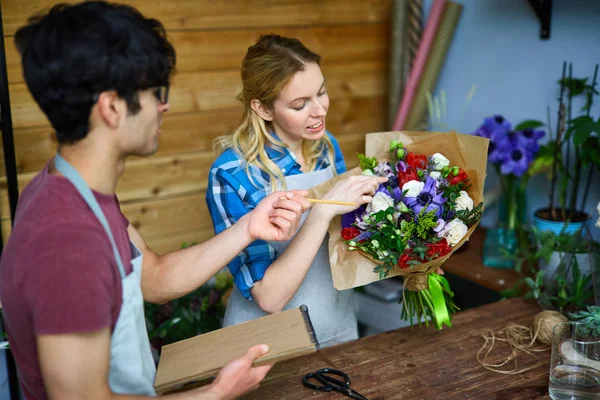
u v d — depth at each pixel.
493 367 1.51
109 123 0.96
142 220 2.61
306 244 1.52
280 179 1.69
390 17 2.98
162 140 2.57
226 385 1.05
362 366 1.54
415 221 1.47
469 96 2.65
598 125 1.99
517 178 2.46
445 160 1.57
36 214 0.92
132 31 0.93
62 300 0.87
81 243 0.90
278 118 1.62
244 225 1.35
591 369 1.31
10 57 2.24
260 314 1.74
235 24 2.62
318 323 1.82
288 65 1.54
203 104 2.62
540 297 1.82
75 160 0.98
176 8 2.48
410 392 1.41
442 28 2.80
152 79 0.96
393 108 2.96
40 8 2.25
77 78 0.90
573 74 2.33
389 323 2.61
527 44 2.51
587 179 2.33
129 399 0.97
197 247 1.35
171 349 1.25
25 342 0.97
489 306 1.88
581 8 2.26
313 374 1.47
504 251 2.23
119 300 1.00
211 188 1.67
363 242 1.52
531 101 2.53
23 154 2.32
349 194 1.50
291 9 2.72
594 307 1.51
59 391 0.89
